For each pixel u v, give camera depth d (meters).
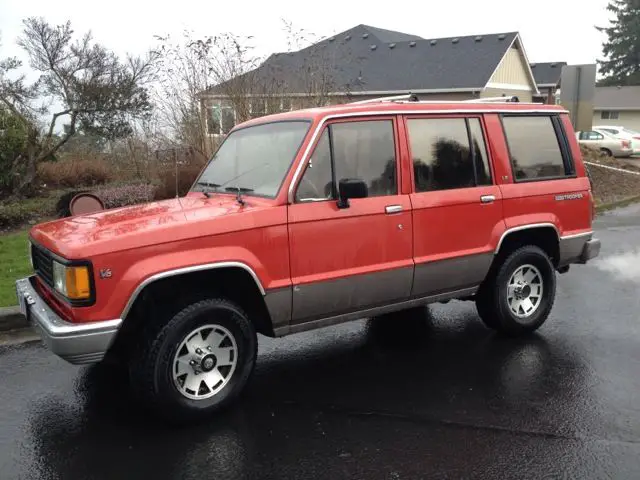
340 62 15.68
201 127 11.70
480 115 4.93
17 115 12.61
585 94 12.74
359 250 4.23
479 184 4.88
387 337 5.41
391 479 3.15
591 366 4.63
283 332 4.09
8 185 12.16
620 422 3.73
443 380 4.42
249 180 4.38
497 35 29.19
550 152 5.39
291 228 3.93
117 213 4.20
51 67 13.60
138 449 3.50
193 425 3.79
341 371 4.63
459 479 3.14
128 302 3.44
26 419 3.90
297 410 3.97
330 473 3.22
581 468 3.23
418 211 4.48
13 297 6.12
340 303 4.23
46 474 3.26
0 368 4.75
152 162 13.56
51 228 4.02
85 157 15.07
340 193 4.01
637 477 3.14
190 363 3.75
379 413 3.91
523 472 3.20
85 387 4.39
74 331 3.34
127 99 14.00
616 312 6.05
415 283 4.56
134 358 3.66
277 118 4.59
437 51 29.50
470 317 5.96
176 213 3.92
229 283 4.07
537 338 5.31
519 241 5.31
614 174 19.11
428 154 4.63
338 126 4.21
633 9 62.97
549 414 3.84
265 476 3.20
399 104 4.52
